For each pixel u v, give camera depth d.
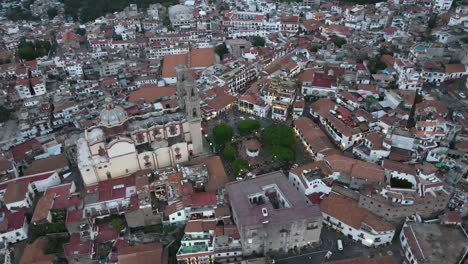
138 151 133.25
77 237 108.94
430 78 179.00
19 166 150.75
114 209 116.12
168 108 155.50
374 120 149.38
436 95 166.75
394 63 188.00
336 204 117.81
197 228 108.62
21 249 114.00
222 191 121.00
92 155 128.12
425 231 108.62
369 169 122.94
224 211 113.38
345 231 114.44
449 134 139.25
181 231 113.44
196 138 140.50
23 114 181.62
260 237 104.69
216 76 193.12
